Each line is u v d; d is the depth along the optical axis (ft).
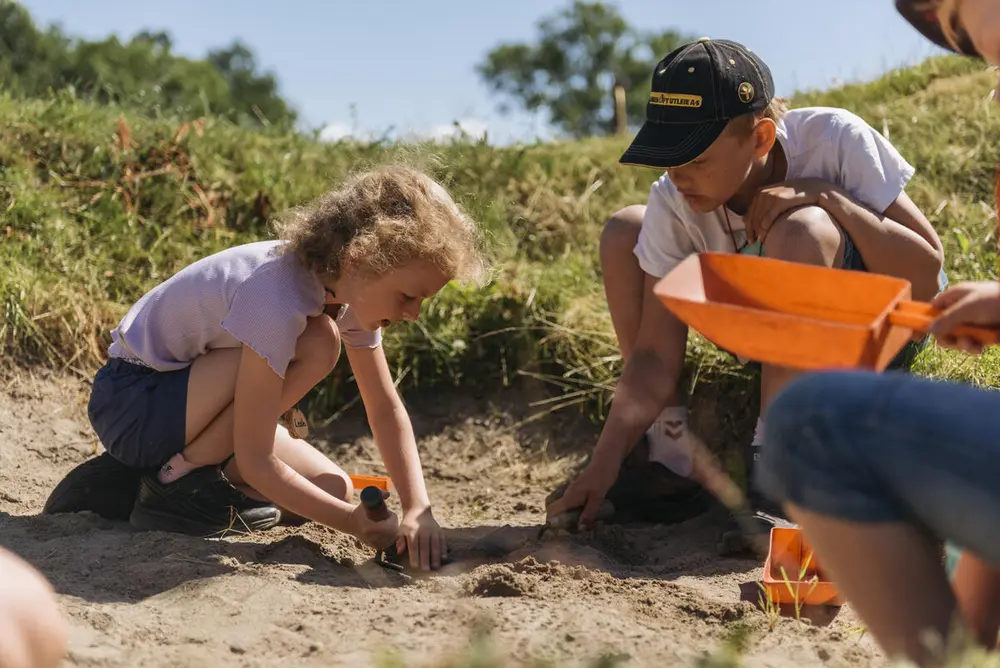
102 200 14.11
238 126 17.35
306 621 6.51
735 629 6.68
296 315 8.11
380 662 5.44
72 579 7.23
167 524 8.68
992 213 13.89
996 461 3.96
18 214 13.51
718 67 8.63
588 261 14.56
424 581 7.77
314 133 17.38
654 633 6.31
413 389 12.77
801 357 5.28
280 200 14.75
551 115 123.54
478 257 8.46
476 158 16.19
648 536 9.27
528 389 12.62
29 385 11.96
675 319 9.61
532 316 12.81
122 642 6.02
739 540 8.47
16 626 4.37
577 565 7.97
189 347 8.68
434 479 11.69
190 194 14.62
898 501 4.30
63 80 18.28
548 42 125.80
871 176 9.07
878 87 18.45
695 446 11.09
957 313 5.03
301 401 12.51
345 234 7.95
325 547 8.40
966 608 5.00
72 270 13.10
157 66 105.81
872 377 4.38
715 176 8.79
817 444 4.34
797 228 8.33
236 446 8.25
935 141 15.76
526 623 6.31
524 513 10.54
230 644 6.13
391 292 7.89
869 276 5.92
